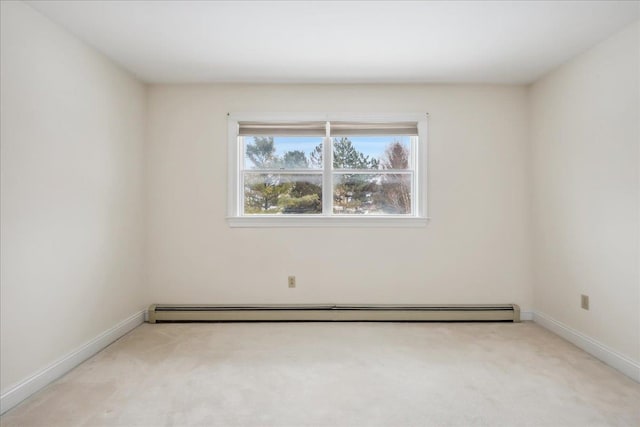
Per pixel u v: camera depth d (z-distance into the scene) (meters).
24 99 1.98
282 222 3.38
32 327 2.03
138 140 3.25
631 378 2.20
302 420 1.75
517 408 1.86
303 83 3.38
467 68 3.00
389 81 3.32
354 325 3.22
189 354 2.56
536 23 2.27
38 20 2.08
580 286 2.70
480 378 2.19
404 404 1.89
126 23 2.26
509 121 3.38
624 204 2.30
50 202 2.18
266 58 2.81
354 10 2.13
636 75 2.21
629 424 1.71
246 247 3.38
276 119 3.39
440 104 3.38
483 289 3.37
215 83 3.37
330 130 3.39
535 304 3.32
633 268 2.23
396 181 3.47
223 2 2.04
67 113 2.33
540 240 3.23
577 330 2.73
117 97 2.91
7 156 1.87
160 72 3.09
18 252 1.94
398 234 3.38
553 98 3.03
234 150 3.40
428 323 3.28
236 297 3.38
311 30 2.38
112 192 2.84
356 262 3.38
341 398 1.95
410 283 3.38
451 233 3.38
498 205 3.38
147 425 1.71
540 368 2.33
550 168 3.07
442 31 2.38
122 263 2.99
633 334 2.22
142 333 3.01
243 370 2.30
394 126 3.39
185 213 3.38
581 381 2.15
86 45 2.52
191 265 3.38
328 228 3.39
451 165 3.38
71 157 2.37
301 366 2.36
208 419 1.76
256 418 1.76
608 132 2.43
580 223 2.70
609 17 2.19
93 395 1.99
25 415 1.79
